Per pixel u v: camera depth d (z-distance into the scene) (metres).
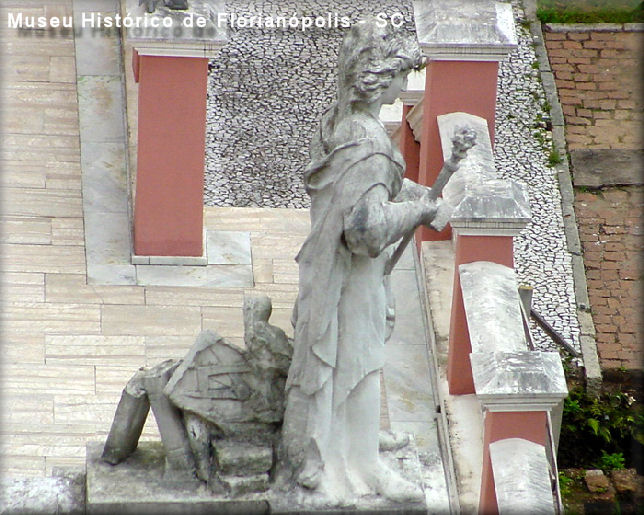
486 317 30.86
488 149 33.91
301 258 24.97
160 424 26.00
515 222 31.72
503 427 29.17
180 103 36.19
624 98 53.56
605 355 45.81
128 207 38.62
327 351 25.20
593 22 56.03
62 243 37.47
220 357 25.84
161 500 25.92
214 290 37.03
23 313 35.53
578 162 51.44
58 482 26.66
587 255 48.75
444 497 27.91
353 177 23.92
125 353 34.88
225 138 48.75
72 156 39.72
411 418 34.41
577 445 43.84
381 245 24.11
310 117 49.91
